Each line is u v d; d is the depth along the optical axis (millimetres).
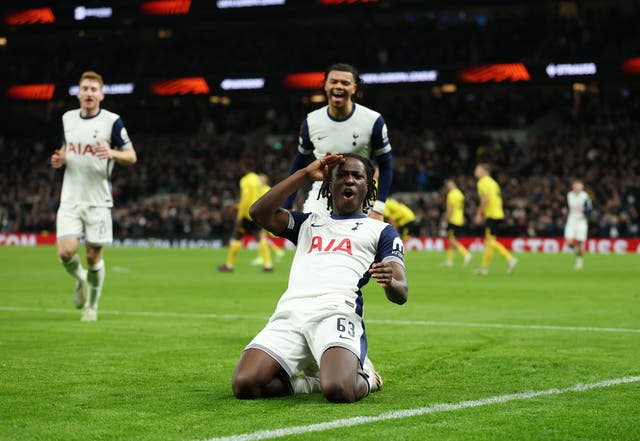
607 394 6520
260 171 49312
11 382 7027
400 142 48312
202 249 42219
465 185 43281
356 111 9234
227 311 13492
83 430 5230
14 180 52750
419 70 45219
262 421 5453
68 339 9930
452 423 5434
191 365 7988
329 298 6344
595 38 42781
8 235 48625
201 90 48594
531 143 45375
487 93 51625
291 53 48719
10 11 50188
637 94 47219
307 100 55062
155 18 48094
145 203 48156
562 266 27812
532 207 40875
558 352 8953
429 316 12812
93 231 11570
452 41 45344
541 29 43938
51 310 13555
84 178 11516
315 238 6660
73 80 51250
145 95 49750
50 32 51469
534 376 7395
